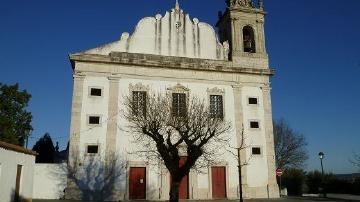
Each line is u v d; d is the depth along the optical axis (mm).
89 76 31750
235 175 32875
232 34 36594
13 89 35844
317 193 45594
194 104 29359
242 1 37969
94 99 31328
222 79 34844
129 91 32219
